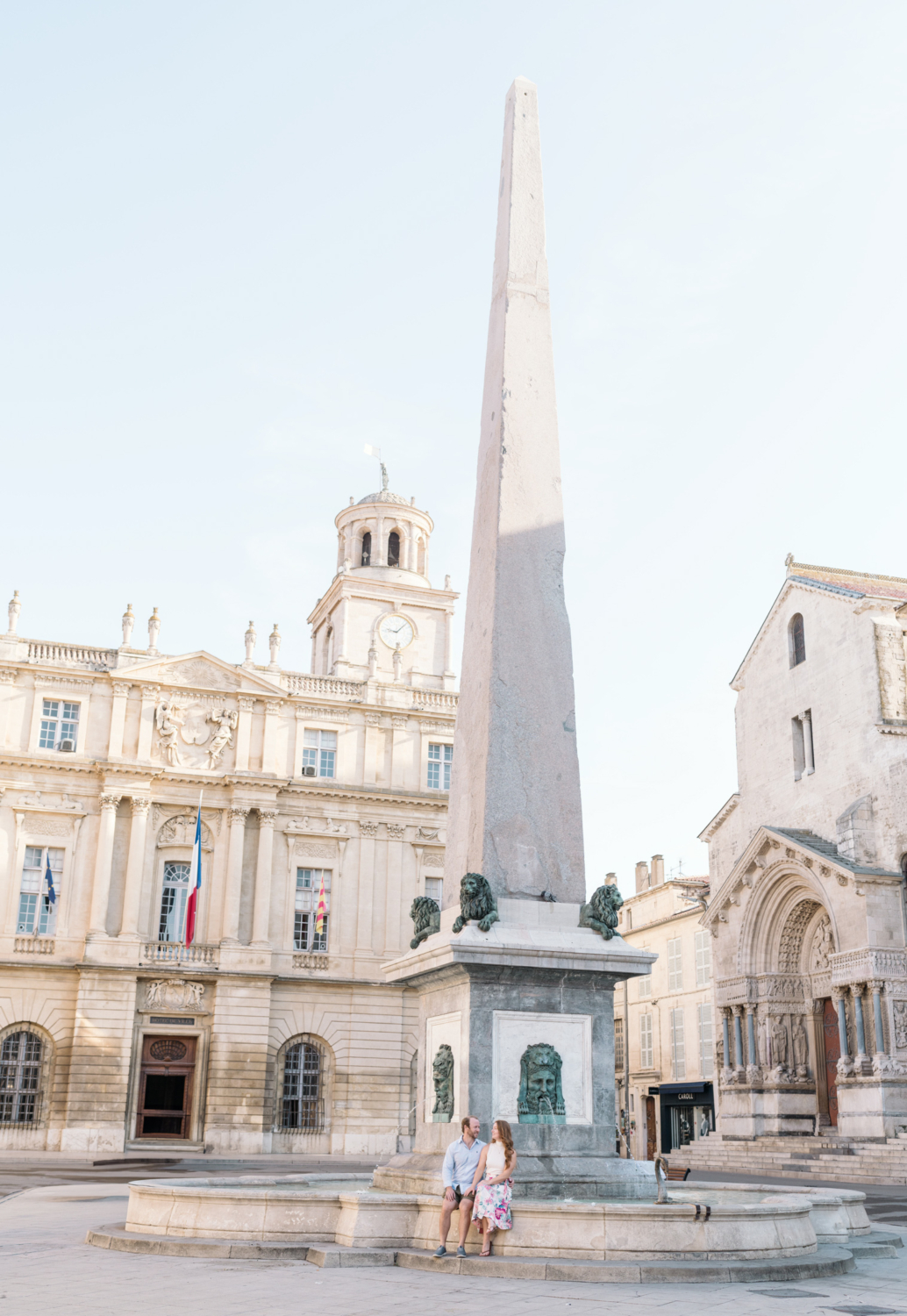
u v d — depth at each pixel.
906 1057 32.62
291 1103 48.41
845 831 35.41
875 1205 21.12
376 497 64.06
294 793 51.38
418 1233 11.14
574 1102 11.95
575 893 12.95
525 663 13.57
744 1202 11.91
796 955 38.62
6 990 46.06
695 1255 10.41
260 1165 38.50
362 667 58.69
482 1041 11.85
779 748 40.88
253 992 48.00
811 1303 8.85
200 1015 47.62
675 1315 8.15
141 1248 11.81
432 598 60.94
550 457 14.53
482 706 13.41
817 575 42.81
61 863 48.00
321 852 51.34
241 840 49.75
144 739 49.72
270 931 49.81
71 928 47.25
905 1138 30.56
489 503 14.33
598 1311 8.27
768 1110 37.28
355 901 51.12
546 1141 11.66
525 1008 12.07
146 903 48.47
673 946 51.75
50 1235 14.13
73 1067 45.34
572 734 13.53
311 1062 49.22
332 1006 49.59
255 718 51.91
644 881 58.78
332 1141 48.03
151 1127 47.50
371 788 52.22
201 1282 9.69
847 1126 33.25
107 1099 45.31
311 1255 11.02
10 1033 46.00
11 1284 9.64
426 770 53.94
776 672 41.56
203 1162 40.06
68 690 49.47
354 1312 8.16
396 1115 48.94
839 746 37.50
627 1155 40.41
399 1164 12.66
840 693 37.75
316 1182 15.12
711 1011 47.69
